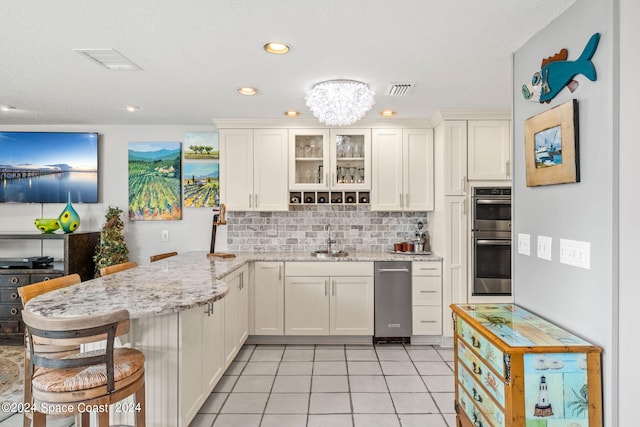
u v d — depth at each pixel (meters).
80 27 1.91
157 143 4.16
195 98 3.13
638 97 1.36
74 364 1.51
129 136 4.16
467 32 1.98
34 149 4.09
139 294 2.03
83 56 2.26
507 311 2.03
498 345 1.55
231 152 3.91
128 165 4.15
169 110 3.52
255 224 4.23
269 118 3.83
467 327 1.96
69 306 1.79
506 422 1.50
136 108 3.45
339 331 3.69
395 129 3.91
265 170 3.91
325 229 4.23
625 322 1.41
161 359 1.91
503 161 3.60
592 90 1.54
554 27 1.84
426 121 3.88
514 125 2.22
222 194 3.92
